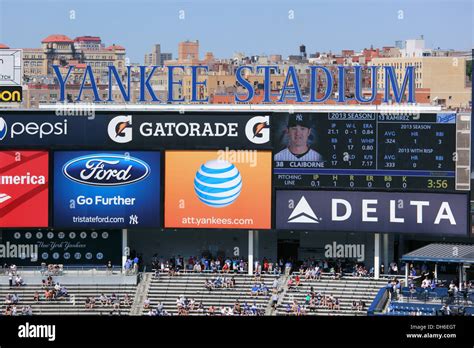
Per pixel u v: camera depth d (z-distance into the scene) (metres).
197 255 104.19
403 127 98.12
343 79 101.00
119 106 101.12
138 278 100.88
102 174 101.06
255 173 100.12
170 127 100.75
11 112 100.75
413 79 100.19
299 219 99.69
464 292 94.19
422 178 98.00
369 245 102.31
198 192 100.75
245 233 103.94
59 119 101.06
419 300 95.12
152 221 101.19
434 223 97.94
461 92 142.50
